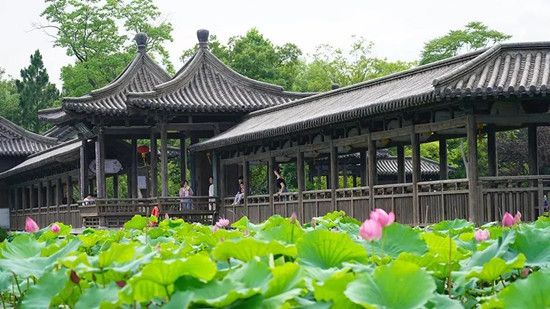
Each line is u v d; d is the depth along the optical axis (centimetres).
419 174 2105
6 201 4997
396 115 2161
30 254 670
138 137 3394
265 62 5650
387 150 3941
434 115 2069
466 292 572
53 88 6562
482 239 704
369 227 487
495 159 2173
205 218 3209
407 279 419
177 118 3306
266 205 2873
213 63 3425
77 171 3806
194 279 433
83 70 5750
